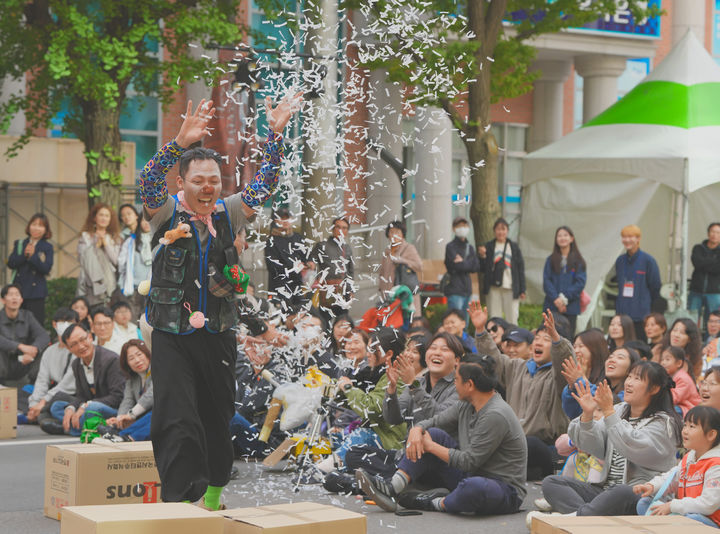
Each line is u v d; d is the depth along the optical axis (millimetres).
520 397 10047
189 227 6113
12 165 20500
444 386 9156
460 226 17469
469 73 10609
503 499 7938
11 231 20766
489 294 17641
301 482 9102
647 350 10094
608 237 19250
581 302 16781
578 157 19328
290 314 10375
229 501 8422
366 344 9867
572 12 19594
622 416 7621
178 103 23172
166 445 6074
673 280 19062
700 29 28641
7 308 13844
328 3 13906
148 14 16984
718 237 17562
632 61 29250
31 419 12625
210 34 17031
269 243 13711
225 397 6371
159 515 5262
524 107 27844
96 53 16406
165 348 6168
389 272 16234
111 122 17922
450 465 8094
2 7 16984
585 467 8000
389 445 9062
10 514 7926
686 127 18875
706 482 6508
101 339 12812
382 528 7508
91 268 14914
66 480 7602
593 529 5492
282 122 6320
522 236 20484
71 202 21375
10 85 20531
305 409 9539
